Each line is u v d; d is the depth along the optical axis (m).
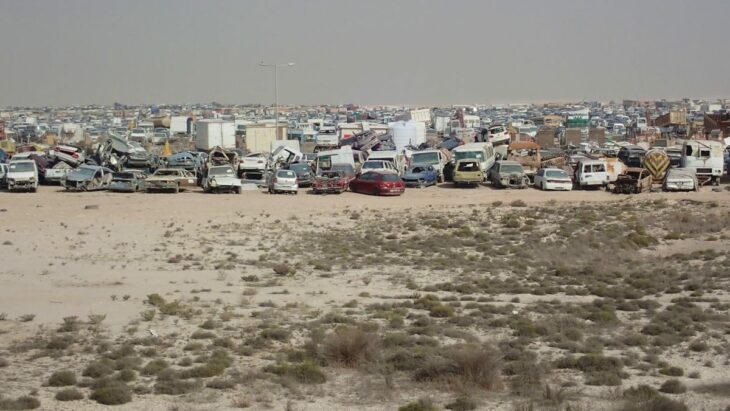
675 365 22.12
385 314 28.47
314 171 78.31
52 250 42.12
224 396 19.11
